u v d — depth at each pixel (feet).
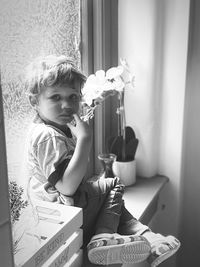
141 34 4.39
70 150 3.11
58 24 3.46
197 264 5.40
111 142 4.54
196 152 5.00
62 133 3.15
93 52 4.21
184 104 4.60
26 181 2.93
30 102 3.02
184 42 4.40
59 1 3.44
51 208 2.95
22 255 2.38
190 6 4.31
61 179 2.97
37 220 2.71
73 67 3.15
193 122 4.91
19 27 2.83
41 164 2.94
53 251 2.61
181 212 5.21
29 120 3.05
